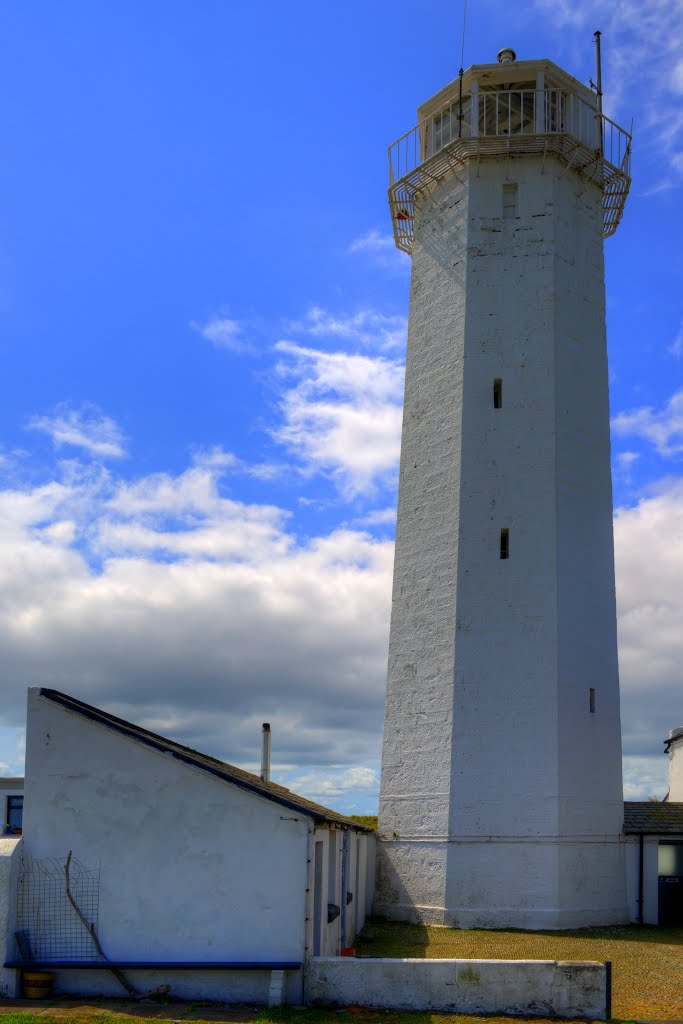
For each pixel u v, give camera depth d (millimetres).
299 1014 16078
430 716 28719
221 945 17328
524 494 29062
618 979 19484
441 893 27016
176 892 17609
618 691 29141
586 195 32406
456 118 32906
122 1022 15359
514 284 30703
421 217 33531
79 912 17656
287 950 17172
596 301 31812
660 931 26172
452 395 30516
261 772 29156
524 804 26938
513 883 26484
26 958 17516
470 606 28547
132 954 17438
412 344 32688
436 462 30578
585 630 28688
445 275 31828
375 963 16844
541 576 28375
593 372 31047
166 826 17891
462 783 27391
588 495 29875
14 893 17719
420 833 28125
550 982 16406
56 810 18156
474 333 30484
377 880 28859
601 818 27656
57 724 18484
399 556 31203
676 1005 17375
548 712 27406
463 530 29109
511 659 27953
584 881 26828
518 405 29750
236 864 17609
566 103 32281
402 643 30281
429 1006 16562
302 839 17562
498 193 31469
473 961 16641
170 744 20203
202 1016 15891
